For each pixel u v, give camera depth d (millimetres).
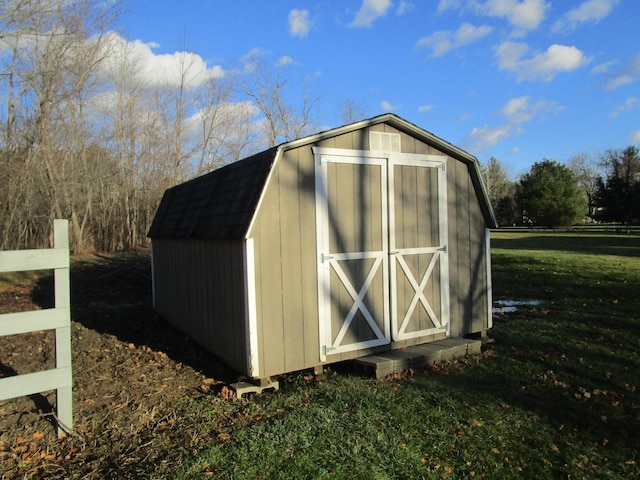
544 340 6863
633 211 42750
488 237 7102
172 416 4395
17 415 4441
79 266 17469
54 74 17984
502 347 6656
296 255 5309
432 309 6465
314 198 5441
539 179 41562
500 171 62188
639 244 21719
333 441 3707
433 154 6457
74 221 22484
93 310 10484
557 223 40406
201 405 4645
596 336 6980
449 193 6645
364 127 5789
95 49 19547
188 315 7449
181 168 29266
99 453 3688
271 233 5137
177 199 8883
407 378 5336
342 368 5852
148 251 25109
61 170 21688
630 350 6234
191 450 3656
